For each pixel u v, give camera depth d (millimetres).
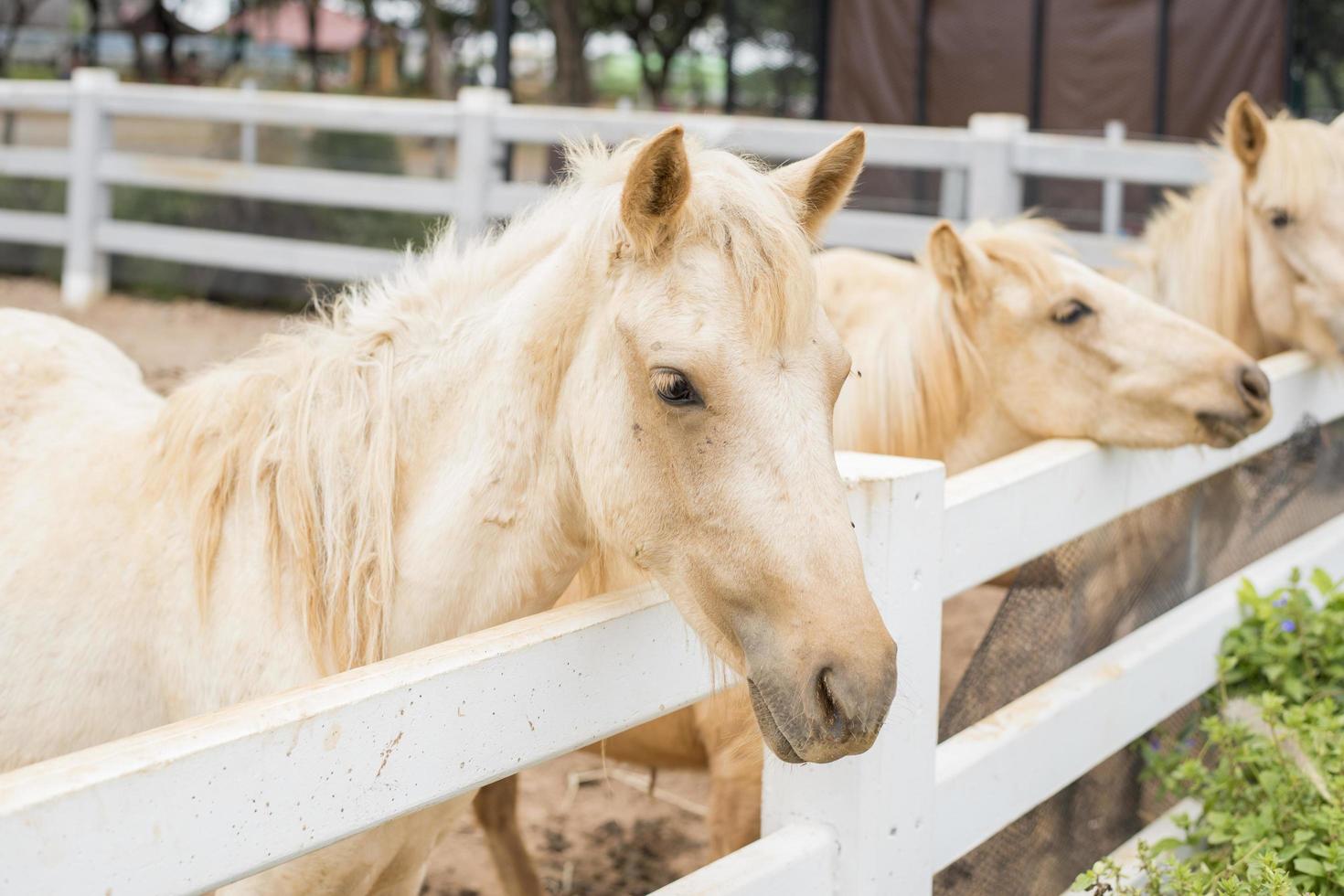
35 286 9648
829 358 1511
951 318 2945
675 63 27203
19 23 25125
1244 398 2674
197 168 8891
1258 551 3236
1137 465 2555
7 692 1874
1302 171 3445
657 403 1481
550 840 3287
